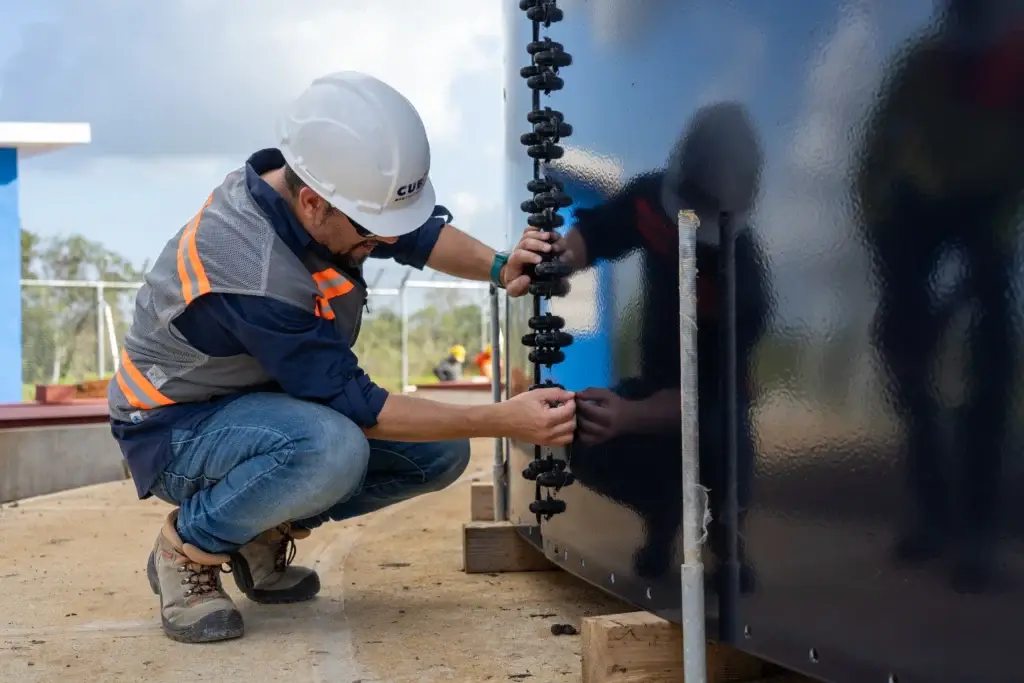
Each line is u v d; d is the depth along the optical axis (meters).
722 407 1.41
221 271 1.78
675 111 1.50
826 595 1.23
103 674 1.73
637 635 1.54
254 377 1.96
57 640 1.95
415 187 1.83
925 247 1.08
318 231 1.86
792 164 1.27
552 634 1.95
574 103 1.85
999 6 1.00
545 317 1.99
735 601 1.39
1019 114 0.98
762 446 1.33
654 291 1.57
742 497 1.37
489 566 2.54
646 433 1.60
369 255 2.01
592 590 2.34
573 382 1.89
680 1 1.49
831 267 1.21
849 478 1.19
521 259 2.04
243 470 1.88
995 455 1.01
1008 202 1.00
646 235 1.59
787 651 1.29
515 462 2.44
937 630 1.08
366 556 2.78
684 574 1.28
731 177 1.38
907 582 1.12
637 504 1.64
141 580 2.50
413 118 1.83
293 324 1.79
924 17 1.08
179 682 1.68
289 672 1.73
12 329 9.58
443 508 3.68
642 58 1.59
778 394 1.30
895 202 1.12
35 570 2.63
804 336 1.25
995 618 1.02
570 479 1.92
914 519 1.11
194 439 1.93
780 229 1.29
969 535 1.04
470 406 1.85
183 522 1.93
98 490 4.31
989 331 1.02
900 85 1.11
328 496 1.90
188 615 1.93
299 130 1.80
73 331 12.89
